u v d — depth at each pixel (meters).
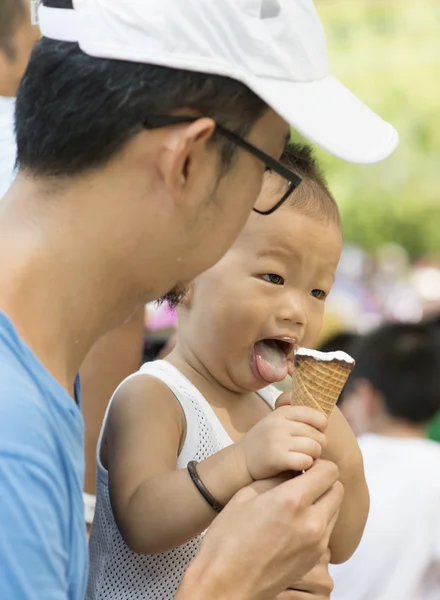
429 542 2.86
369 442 3.07
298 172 1.89
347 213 13.28
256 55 1.36
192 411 1.77
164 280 1.39
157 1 1.32
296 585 1.71
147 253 1.34
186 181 1.33
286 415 1.56
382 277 11.88
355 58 13.62
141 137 1.30
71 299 1.30
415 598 2.83
